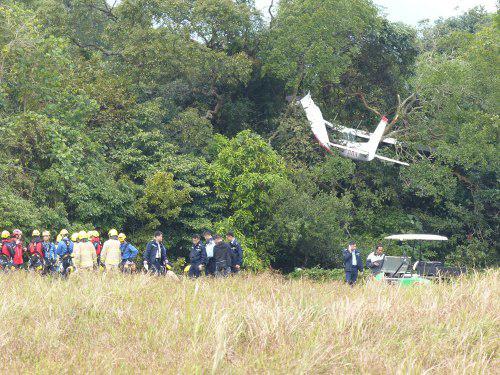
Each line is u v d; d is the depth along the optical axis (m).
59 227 113.44
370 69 184.88
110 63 159.88
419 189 169.62
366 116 187.25
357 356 35.75
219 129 175.38
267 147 146.12
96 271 68.38
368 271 98.12
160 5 157.62
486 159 158.75
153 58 154.00
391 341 39.00
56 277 65.94
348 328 40.53
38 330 38.50
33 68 126.19
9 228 104.50
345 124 184.25
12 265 82.75
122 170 140.75
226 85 174.50
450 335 40.09
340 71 164.62
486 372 34.19
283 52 165.38
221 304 45.62
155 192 134.12
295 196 143.00
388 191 170.25
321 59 162.25
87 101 135.75
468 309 45.78
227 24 162.50
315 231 143.38
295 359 34.62
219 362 33.34
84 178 124.25
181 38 158.12
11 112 126.50
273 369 33.34
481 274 61.12
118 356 34.72
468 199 170.62
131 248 83.88
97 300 45.66
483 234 166.62
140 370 33.06
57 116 129.62
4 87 124.62
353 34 173.38
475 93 160.12
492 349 38.50
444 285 56.56
